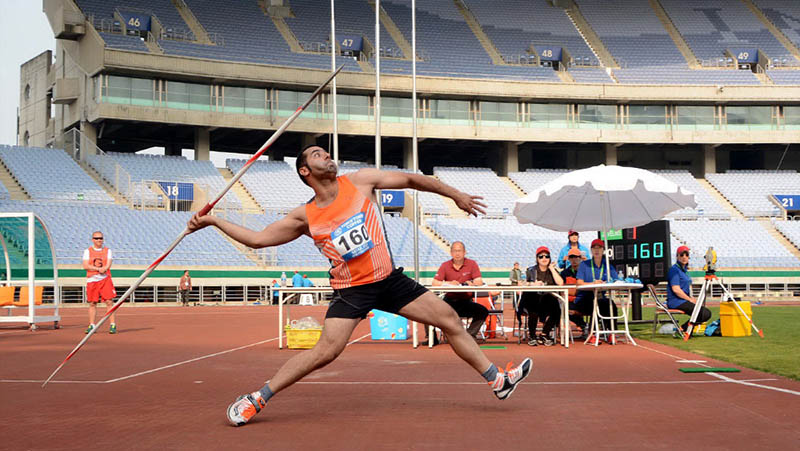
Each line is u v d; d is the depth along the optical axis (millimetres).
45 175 35656
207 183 38188
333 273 4648
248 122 39875
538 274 10883
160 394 5891
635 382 6414
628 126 45000
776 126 45469
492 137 43781
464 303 10852
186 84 39000
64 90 39688
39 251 15867
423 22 47438
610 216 12875
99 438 4133
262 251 33656
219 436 4168
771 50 48031
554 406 5137
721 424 4391
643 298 31125
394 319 11836
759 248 38875
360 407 5160
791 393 5656
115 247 31219
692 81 45844
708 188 45344
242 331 14695
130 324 17359
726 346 10203
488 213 41250
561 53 47219
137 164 38594
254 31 42969
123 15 39844
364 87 40844
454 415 4797
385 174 4746
